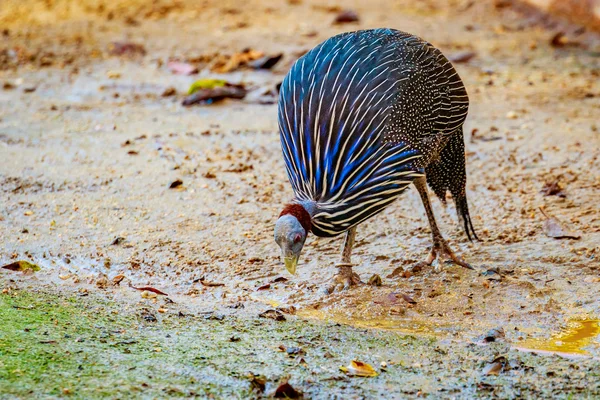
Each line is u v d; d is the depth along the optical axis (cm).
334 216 882
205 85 1778
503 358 812
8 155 1438
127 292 991
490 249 1098
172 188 1305
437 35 2248
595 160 1382
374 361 820
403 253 1095
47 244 1123
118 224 1184
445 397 749
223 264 1070
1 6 2503
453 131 1033
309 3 2575
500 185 1307
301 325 905
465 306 952
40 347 809
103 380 747
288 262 831
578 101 1738
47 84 1873
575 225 1148
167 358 804
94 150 1466
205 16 2419
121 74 1938
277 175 1366
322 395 746
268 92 1794
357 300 968
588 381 777
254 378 756
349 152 883
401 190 926
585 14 2366
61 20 2372
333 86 898
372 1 2628
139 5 2509
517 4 2555
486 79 1905
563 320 913
